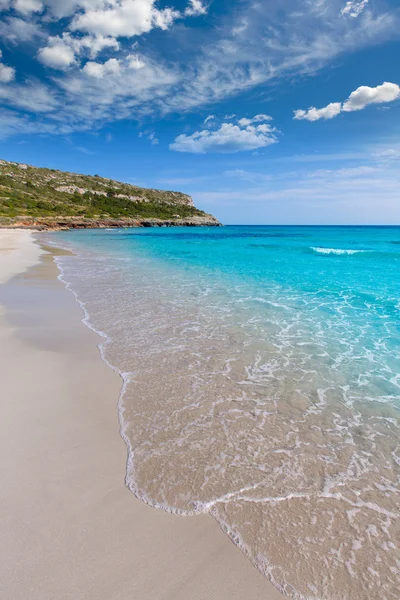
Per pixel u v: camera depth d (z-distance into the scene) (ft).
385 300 37.32
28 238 142.92
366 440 13.25
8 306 32.14
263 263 74.08
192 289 42.93
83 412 14.60
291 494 10.36
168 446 12.49
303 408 15.48
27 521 8.96
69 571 7.69
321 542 8.75
